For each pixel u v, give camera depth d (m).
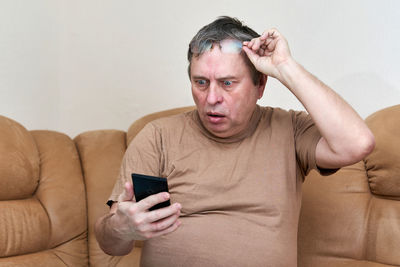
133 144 1.39
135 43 2.33
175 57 2.25
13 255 1.58
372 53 1.86
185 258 1.24
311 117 1.28
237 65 1.25
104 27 2.39
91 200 1.79
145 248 1.32
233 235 1.24
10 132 1.72
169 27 2.26
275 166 1.31
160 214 1.00
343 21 1.90
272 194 1.28
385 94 1.85
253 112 1.40
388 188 1.56
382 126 1.62
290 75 1.24
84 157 1.90
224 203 1.28
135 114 2.35
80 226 1.74
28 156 1.73
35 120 2.34
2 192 1.61
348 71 1.91
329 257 1.58
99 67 2.41
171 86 2.27
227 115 1.27
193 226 1.26
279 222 1.27
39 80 2.35
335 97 1.24
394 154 1.54
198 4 2.18
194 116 1.41
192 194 1.30
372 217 1.57
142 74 2.33
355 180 1.63
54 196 1.73
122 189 1.30
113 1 2.37
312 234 1.61
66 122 2.45
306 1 1.96
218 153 1.34
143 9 2.31
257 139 1.36
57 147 1.85
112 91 2.39
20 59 2.25
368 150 1.20
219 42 1.26
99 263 1.71
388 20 1.82
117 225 1.08
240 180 1.30
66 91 2.46
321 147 1.29
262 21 2.06
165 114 1.88
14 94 2.23
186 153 1.34
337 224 1.59
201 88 1.29
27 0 2.27
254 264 1.21
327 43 1.94
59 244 1.70
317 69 1.97
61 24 2.46
